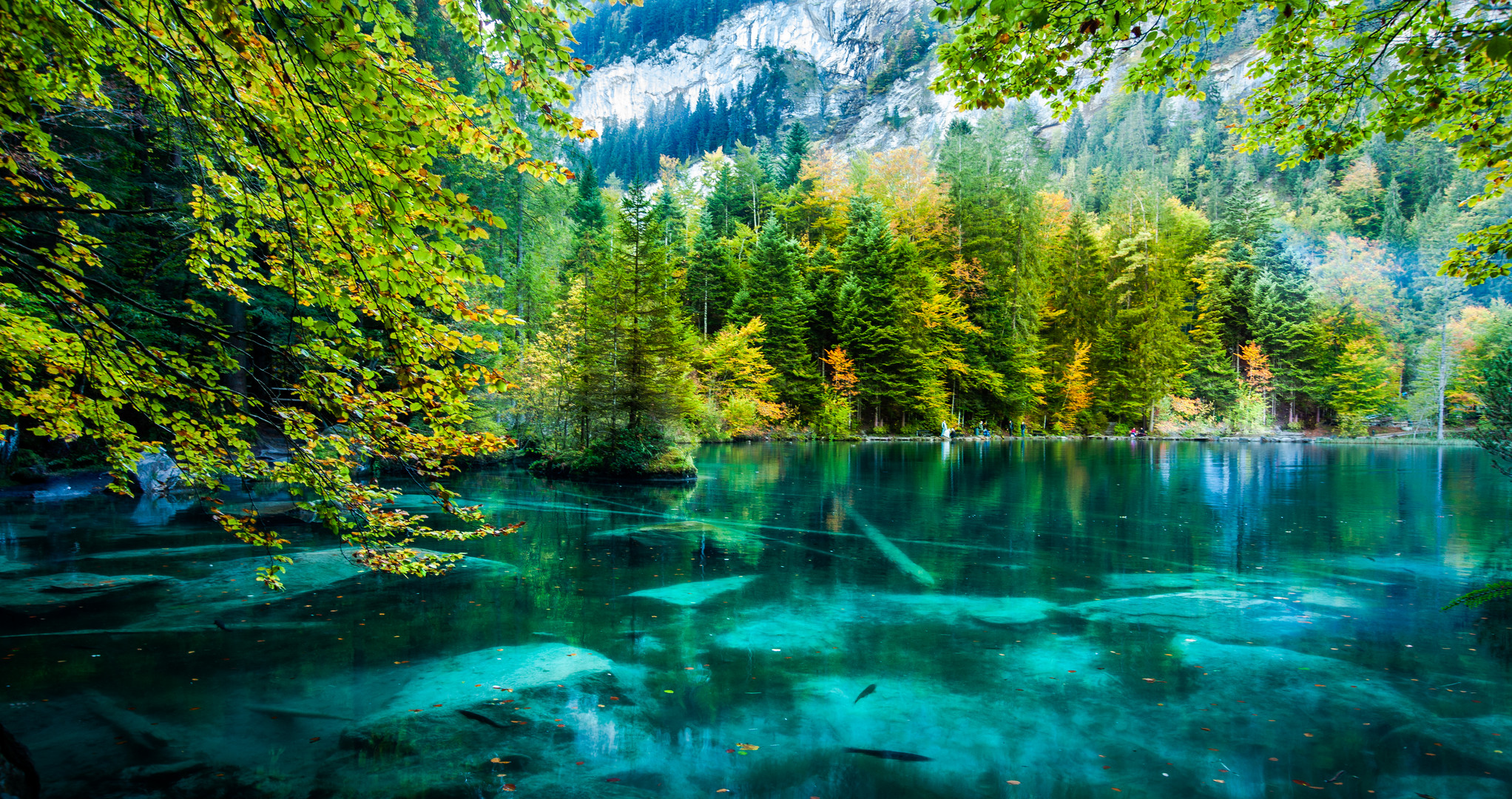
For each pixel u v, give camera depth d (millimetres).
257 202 2740
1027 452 28516
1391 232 47375
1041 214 44688
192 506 11523
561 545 9305
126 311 9188
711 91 131125
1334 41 3725
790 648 5301
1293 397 42344
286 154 2408
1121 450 29984
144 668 4789
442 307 2785
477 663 4945
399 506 11930
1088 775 3494
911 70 111562
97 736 3777
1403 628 5738
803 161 52844
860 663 4996
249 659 4977
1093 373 43469
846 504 13281
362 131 2238
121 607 6184
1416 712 4156
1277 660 5023
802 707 4262
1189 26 3281
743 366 35438
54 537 9148
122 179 10070
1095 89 3604
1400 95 3844
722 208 49375
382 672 4746
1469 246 4770
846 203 46781
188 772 3424
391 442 3395
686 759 3627
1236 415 41594
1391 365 40156
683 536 9969
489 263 22281
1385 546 9086
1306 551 8789
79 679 4570
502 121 2637
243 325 13656
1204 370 43625
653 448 17906
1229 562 8172
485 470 20000
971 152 42625
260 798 3180
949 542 9531
